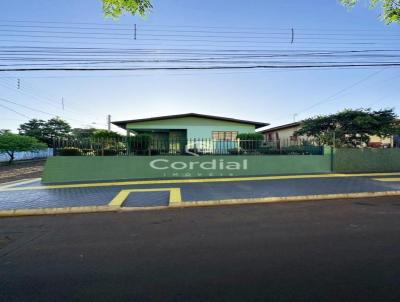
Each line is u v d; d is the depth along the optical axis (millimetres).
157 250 4254
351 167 14125
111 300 2852
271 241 4559
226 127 24266
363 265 3562
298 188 9570
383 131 21625
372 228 5195
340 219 5902
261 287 3049
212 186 10141
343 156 14055
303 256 3893
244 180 11492
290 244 4395
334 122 23578
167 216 6492
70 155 11914
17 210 7059
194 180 11602
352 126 22562
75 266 3721
